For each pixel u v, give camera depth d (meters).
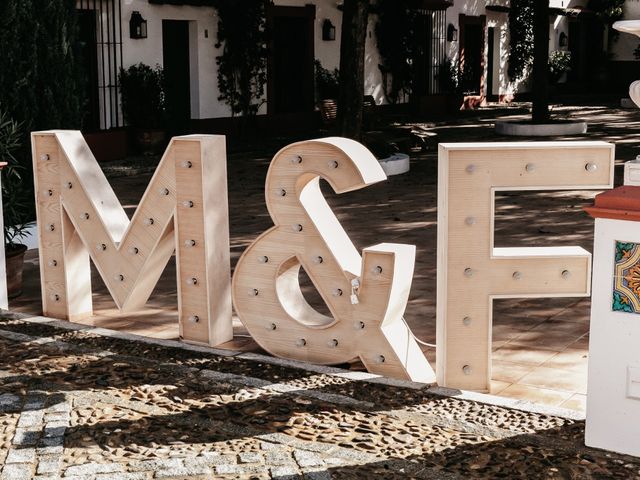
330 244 5.02
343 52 14.29
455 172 4.54
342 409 4.41
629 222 3.70
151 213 5.69
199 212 5.45
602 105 27.14
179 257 5.59
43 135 6.06
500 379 4.93
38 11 8.73
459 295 4.65
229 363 5.14
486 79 28.53
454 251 4.61
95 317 6.33
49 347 5.47
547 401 4.59
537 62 18.89
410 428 4.16
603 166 4.52
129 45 16.67
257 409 4.44
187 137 5.45
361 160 4.81
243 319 5.41
